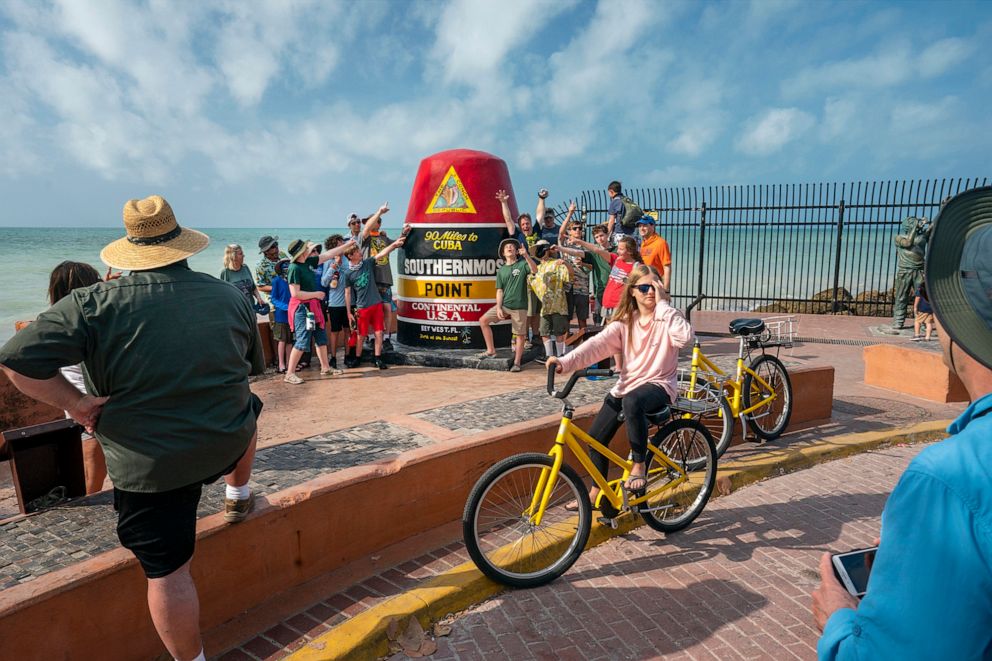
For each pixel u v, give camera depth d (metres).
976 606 1.00
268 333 9.93
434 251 9.67
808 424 7.13
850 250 43.81
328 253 9.11
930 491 1.05
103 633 3.13
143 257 2.79
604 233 10.48
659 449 4.62
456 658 3.43
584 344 4.37
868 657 1.10
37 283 26.19
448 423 5.64
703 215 15.59
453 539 4.55
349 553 4.23
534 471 4.36
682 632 3.64
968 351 1.14
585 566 4.36
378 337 9.34
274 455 4.82
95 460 4.74
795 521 5.00
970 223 1.22
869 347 8.93
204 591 3.52
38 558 3.30
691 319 14.70
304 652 3.29
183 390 2.72
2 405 6.76
